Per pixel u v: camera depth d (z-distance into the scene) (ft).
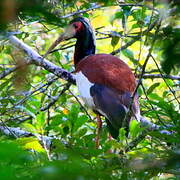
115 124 31.19
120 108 31.50
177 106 39.37
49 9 10.90
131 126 22.79
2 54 42.14
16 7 9.05
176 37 14.23
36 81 41.01
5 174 8.45
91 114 43.86
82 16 43.06
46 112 40.86
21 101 34.71
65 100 37.88
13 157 8.63
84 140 25.57
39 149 23.84
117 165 20.30
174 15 15.35
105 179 16.33
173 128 24.00
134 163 19.19
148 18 35.78
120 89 32.78
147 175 20.86
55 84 41.63
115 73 34.06
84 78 35.37
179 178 19.06
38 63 37.29
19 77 12.03
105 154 21.45
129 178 19.19
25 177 9.35
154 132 22.76
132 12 36.88
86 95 34.71
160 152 20.86
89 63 36.19
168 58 13.85
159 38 16.42
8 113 36.09
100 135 34.32
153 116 31.73
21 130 33.96
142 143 29.94
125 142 22.68
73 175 9.65
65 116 27.43
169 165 17.13
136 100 32.96
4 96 36.17
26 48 36.50
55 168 9.46
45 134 29.01
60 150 21.93
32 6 9.55
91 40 43.57
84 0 35.68
